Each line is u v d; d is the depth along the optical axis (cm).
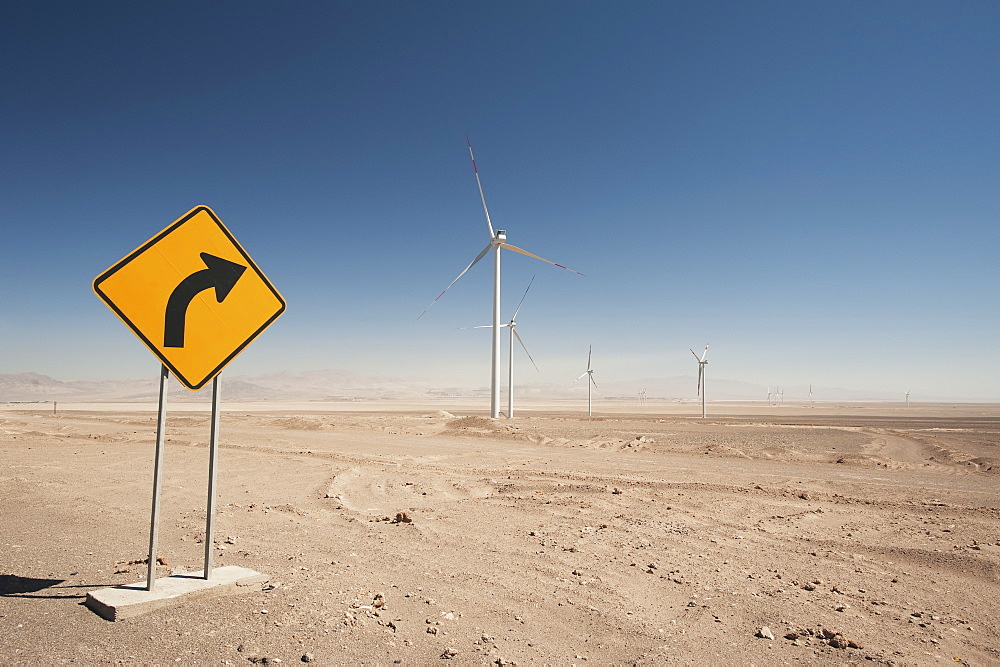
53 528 1070
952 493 1614
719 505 1406
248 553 887
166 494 1526
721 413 12700
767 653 550
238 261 682
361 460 2420
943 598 726
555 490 1644
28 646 505
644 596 720
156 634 536
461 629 588
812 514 1305
